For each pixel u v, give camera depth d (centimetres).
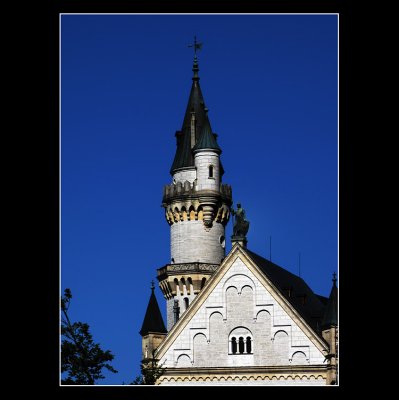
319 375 11188
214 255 15200
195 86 16088
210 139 15275
